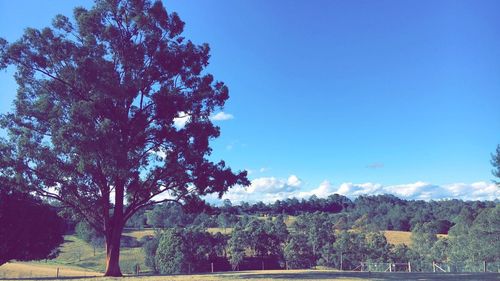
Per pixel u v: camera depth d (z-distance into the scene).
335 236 101.94
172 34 29.12
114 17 28.42
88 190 28.25
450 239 85.00
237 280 23.22
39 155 26.14
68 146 24.47
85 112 23.83
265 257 95.25
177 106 27.05
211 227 133.25
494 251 56.06
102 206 28.91
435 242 90.62
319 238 99.56
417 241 95.25
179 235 86.12
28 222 30.70
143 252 100.31
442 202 166.75
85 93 26.33
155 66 28.02
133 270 87.56
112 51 28.17
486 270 51.72
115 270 28.69
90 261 91.62
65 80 26.28
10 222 30.05
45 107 26.06
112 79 25.31
